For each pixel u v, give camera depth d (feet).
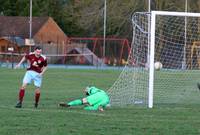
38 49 130.62
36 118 106.93
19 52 469.16
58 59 490.49
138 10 482.28
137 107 136.15
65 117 109.29
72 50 481.46
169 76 224.53
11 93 175.32
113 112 121.60
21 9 643.86
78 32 580.71
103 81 251.19
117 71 360.48
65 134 86.79
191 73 233.35
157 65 235.40
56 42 544.21
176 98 165.17
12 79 251.60
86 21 532.73
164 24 236.22
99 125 97.86
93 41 491.72
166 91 181.78
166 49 236.02
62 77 279.90
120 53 452.35
